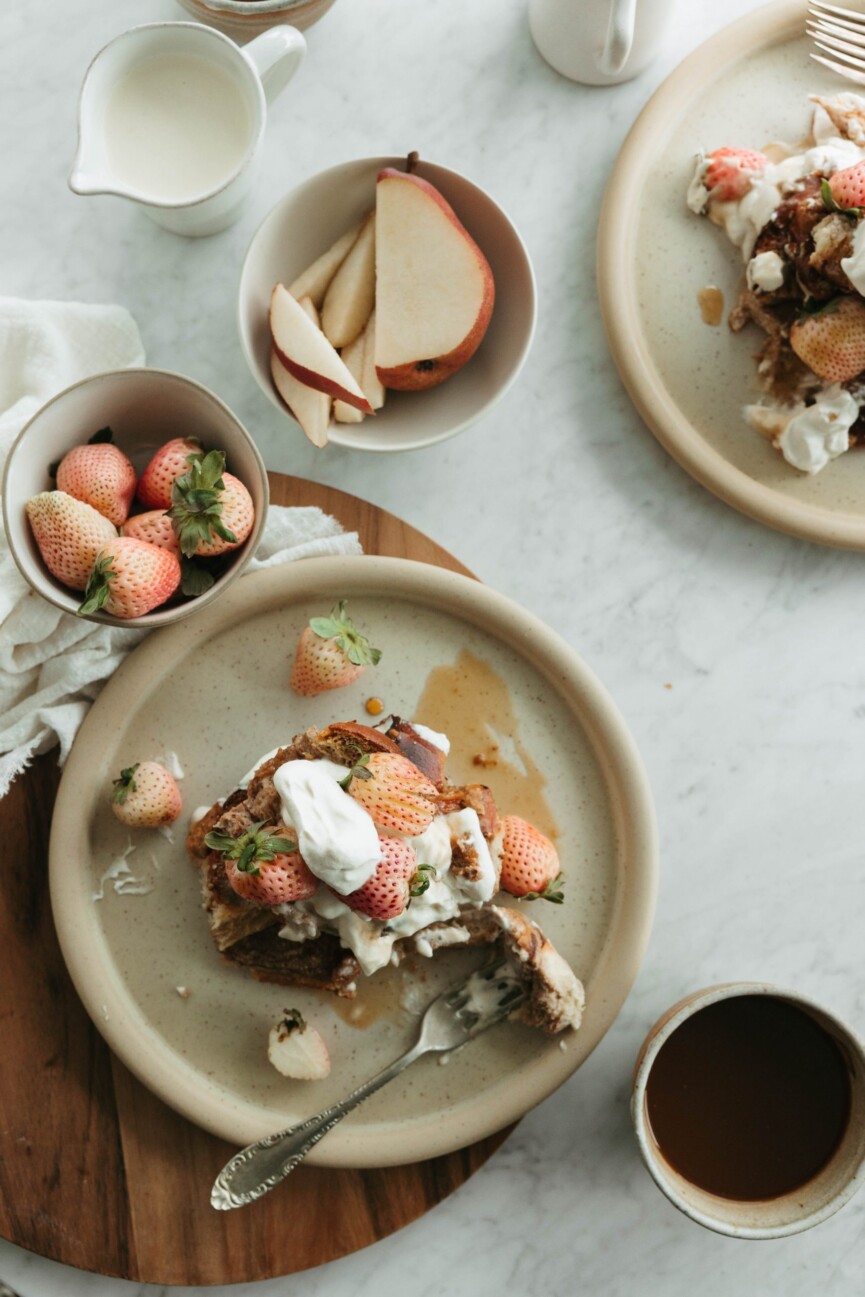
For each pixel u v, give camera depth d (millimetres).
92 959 794
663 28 819
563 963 799
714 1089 818
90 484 764
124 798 790
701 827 859
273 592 806
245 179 801
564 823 823
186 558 778
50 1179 805
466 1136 800
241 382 846
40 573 760
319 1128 789
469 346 801
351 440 804
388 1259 837
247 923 787
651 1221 845
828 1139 811
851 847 862
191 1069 804
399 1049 808
